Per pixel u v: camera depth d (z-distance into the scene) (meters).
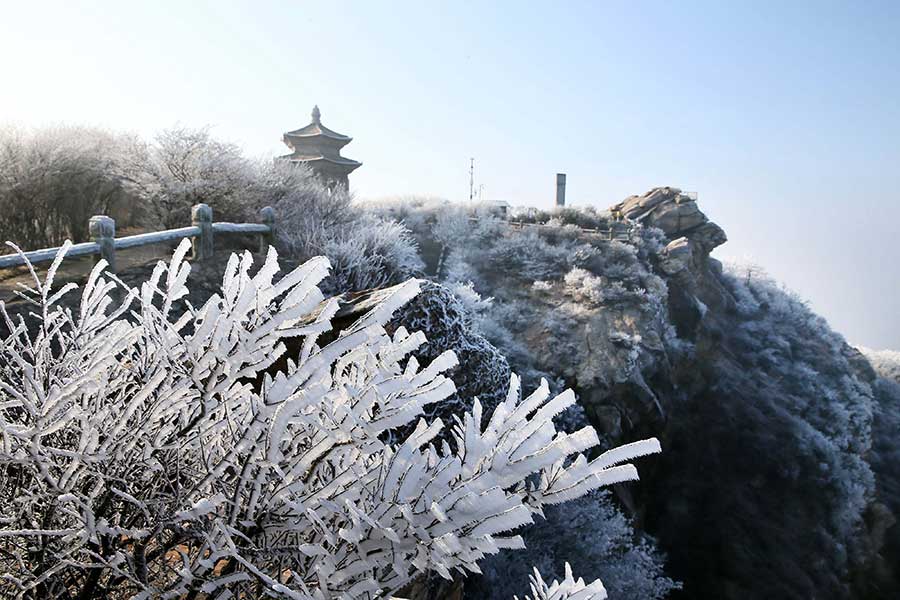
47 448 0.90
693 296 27.02
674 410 22.23
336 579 0.81
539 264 23.56
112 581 1.04
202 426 0.97
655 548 17.91
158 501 0.95
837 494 24.08
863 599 22.91
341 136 39.31
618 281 22.97
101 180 9.72
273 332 0.85
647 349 20.06
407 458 0.83
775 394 27.48
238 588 0.90
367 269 8.57
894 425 35.06
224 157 9.54
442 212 26.67
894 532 25.88
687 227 30.64
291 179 11.00
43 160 8.82
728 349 28.78
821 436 25.05
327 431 0.87
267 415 0.84
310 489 0.92
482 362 4.56
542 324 20.12
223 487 0.99
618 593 10.03
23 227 8.88
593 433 0.77
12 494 1.09
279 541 1.02
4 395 1.12
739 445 23.27
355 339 0.81
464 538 0.76
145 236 6.22
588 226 28.61
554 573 8.87
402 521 0.80
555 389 16.23
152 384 0.94
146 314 0.97
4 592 1.00
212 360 0.87
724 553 19.67
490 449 0.80
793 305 36.56
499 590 7.78
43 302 1.27
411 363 0.99
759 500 22.05
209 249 7.23
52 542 1.03
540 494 0.81
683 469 21.80
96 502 1.05
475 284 22.25
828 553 21.36
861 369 37.66
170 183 9.01
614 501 16.14
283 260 8.20
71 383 0.92
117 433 0.98
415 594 2.33
